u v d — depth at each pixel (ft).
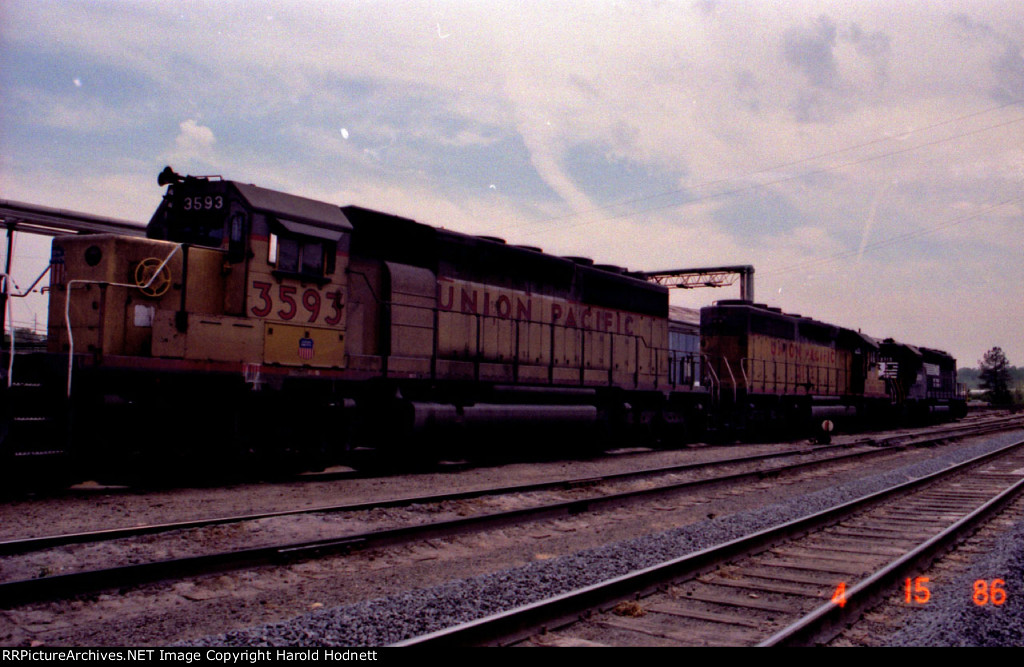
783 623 14.90
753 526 25.53
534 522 25.61
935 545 21.42
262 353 30.01
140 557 18.86
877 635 14.37
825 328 79.97
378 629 14.05
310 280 31.83
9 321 26.00
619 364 51.57
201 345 28.37
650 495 31.30
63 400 25.80
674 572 17.52
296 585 17.49
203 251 29.17
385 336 35.88
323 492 29.22
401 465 37.81
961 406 130.31
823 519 25.84
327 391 32.81
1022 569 19.07
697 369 64.90
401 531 21.33
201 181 30.55
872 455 55.21
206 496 26.91
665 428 54.85
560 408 43.60
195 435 29.09
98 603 15.51
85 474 28.02
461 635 12.41
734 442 64.34
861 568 19.88
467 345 40.42
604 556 20.43
